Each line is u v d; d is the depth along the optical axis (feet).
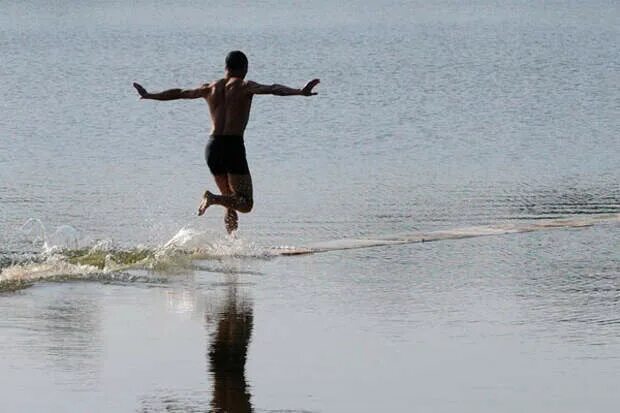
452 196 160.56
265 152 210.59
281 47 524.11
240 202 116.16
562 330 81.20
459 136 232.12
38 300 89.30
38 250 118.32
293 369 72.08
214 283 96.63
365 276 100.12
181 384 68.90
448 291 93.76
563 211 147.23
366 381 69.72
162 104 285.84
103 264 105.19
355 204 153.89
